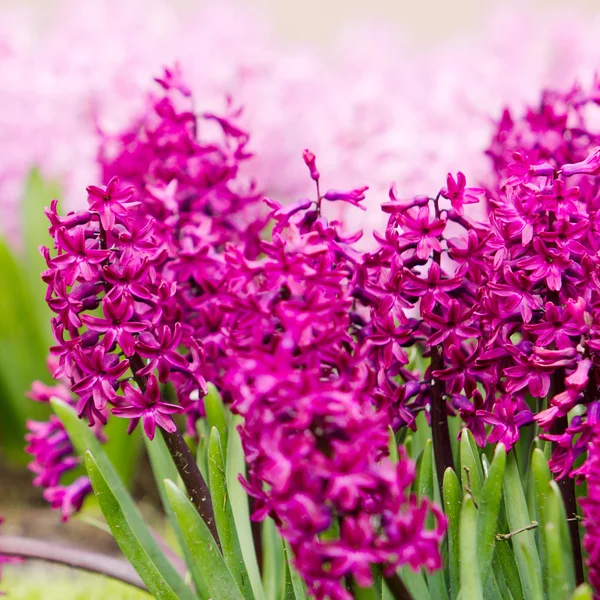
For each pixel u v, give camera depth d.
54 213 1.45
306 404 1.37
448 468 1.46
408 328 1.46
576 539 1.46
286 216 1.46
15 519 2.37
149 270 1.46
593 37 2.93
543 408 1.52
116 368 1.44
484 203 1.64
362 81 2.55
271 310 1.41
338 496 1.37
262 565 1.54
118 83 2.66
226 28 2.91
